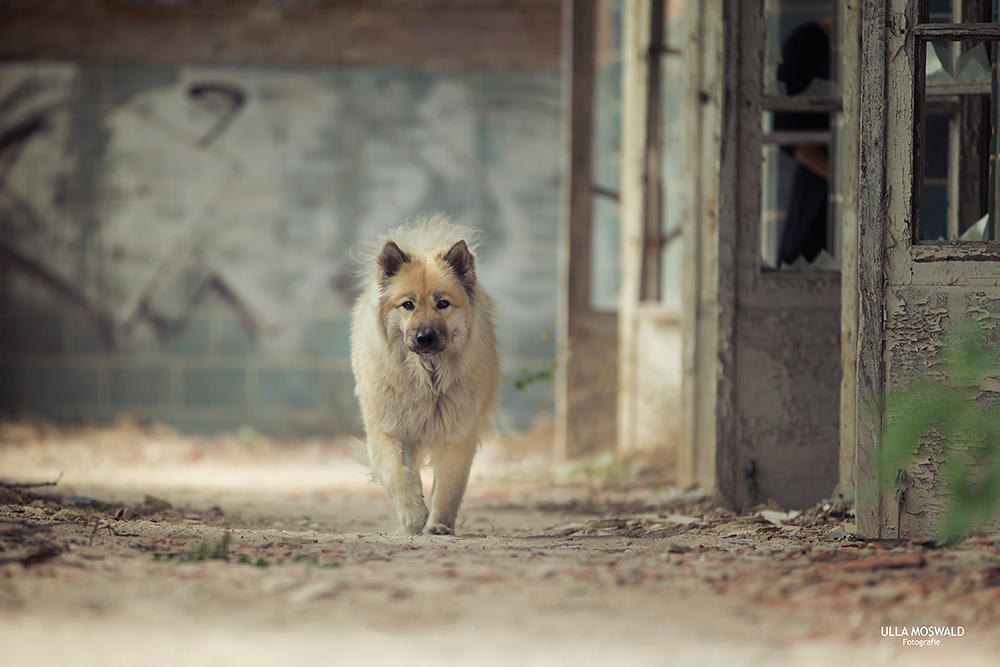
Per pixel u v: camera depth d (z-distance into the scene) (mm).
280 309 24125
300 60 24203
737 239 11625
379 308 10008
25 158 24109
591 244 18828
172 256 24125
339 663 5160
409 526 9641
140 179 24156
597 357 18781
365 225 24250
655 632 5707
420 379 9859
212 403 24109
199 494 14438
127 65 24141
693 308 13375
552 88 24281
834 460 11539
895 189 8461
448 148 24312
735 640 5570
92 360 24062
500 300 24250
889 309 8469
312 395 24125
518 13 24281
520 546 8641
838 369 11570
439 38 24266
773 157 12031
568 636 5629
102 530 8602
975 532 8070
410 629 5742
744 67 11578
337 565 7363
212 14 24188
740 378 11641
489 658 5258
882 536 8477
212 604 6145
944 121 11422
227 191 24188
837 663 5203
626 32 18297
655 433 17312
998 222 10148
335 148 24234
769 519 10570
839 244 11875
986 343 8211
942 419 6785
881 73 8461
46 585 6324
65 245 24094
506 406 24062
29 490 11875
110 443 21438
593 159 18875
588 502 13359
